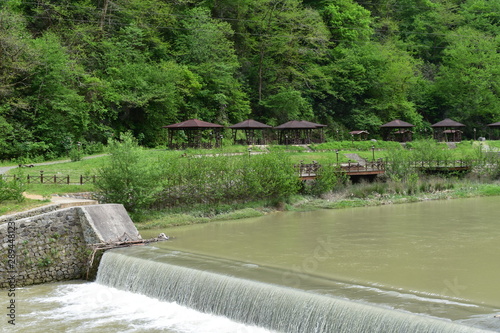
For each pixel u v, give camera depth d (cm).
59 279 2408
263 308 1659
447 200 4284
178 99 6462
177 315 1834
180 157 3916
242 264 2094
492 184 4978
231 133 6931
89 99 5616
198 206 3547
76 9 6056
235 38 7769
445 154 5288
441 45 10375
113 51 6106
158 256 2258
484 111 8912
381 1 10056
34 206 2695
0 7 5162
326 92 8381
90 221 2484
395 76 8288
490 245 2469
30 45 4950
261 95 7750
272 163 3903
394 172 4844
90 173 3916
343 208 3922
